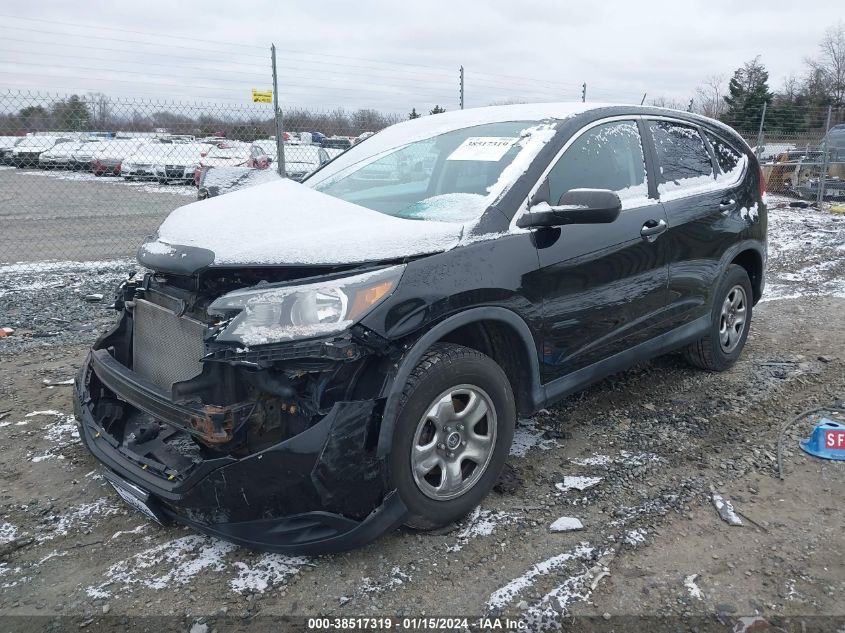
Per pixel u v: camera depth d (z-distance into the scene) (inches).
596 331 137.6
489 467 118.4
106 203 550.9
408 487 105.0
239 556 109.7
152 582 103.7
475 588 101.7
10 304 263.7
